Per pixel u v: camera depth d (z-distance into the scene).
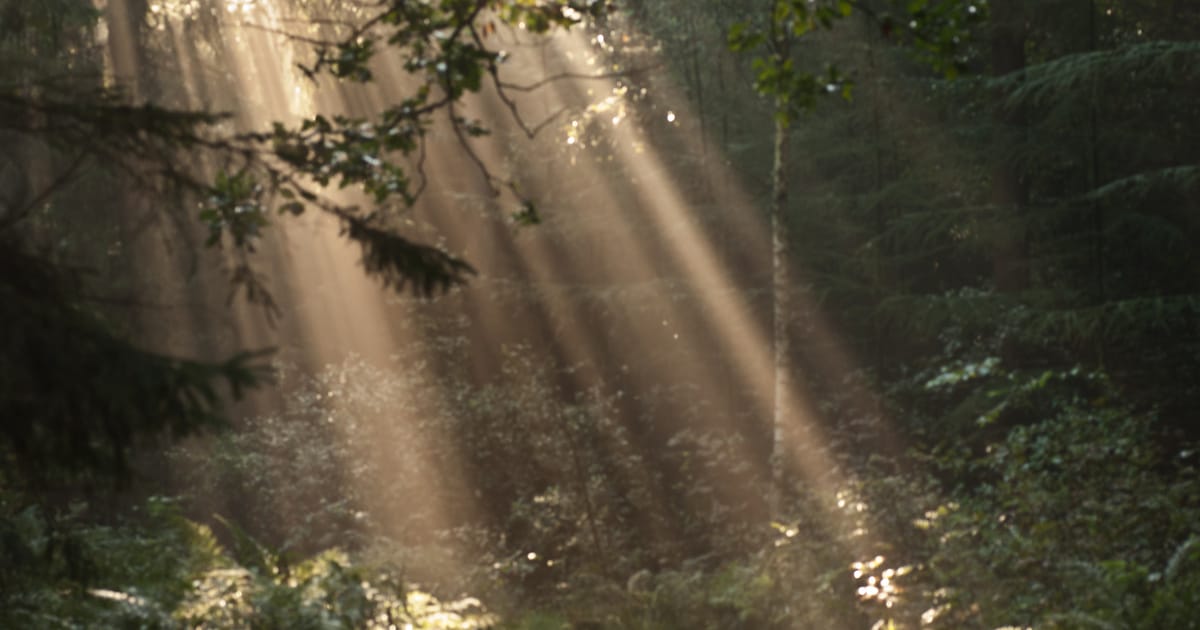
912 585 9.70
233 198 4.00
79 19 10.07
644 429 18.33
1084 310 15.20
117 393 2.44
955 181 17.89
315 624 7.79
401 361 17.72
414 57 4.97
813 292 17.89
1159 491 9.64
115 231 11.12
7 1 9.07
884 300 17.00
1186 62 14.71
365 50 5.02
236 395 2.56
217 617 7.57
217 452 15.12
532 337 19.22
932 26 5.23
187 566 8.73
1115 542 9.12
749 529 14.11
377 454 15.43
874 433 15.82
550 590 13.45
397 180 4.56
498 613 11.89
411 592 9.63
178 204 3.57
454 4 4.91
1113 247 17.44
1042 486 10.02
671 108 17.41
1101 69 14.99
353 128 4.48
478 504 15.16
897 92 17.33
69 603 6.82
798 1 5.45
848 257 18.16
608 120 16.88
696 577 12.27
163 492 14.31
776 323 14.36
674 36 16.92
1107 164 17.44
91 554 6.94
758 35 5.64
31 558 5.28
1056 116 16.70
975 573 9.11
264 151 3.88
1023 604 8.62
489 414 15.08
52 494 8.23
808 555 10.75
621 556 13.85
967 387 16.84
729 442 15.55
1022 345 16.97
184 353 11.59
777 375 14.24
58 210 10.55
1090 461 9.90
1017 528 9.53
